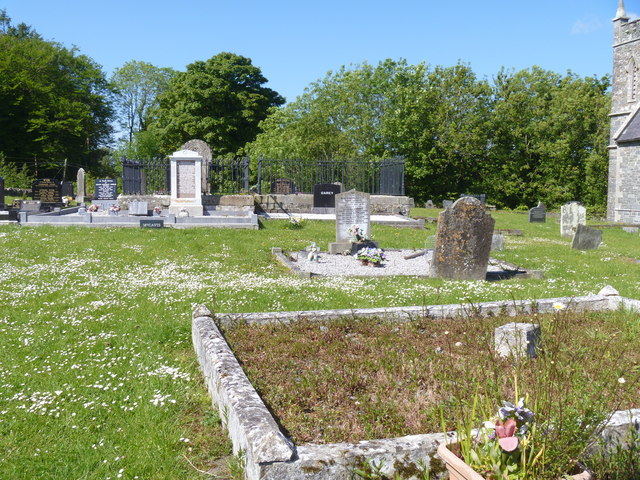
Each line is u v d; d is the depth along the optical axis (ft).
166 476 12.82
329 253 52.24
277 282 36.76
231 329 23.41
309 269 43.96
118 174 223.92
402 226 77.20
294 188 103.09
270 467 11.02
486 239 39.04
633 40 122.93
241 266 43.47
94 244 49.93
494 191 173.99
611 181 126.00
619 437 12.89
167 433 14.93
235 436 13.48
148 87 235.20
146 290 33.22
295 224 69.10
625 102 125.49
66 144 186.39
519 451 9.91
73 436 14.85
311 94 171.32
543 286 36.55
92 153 213.46
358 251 51.72
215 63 182.29
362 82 167.63
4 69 168.86
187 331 24.61
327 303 30.40
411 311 25.63
